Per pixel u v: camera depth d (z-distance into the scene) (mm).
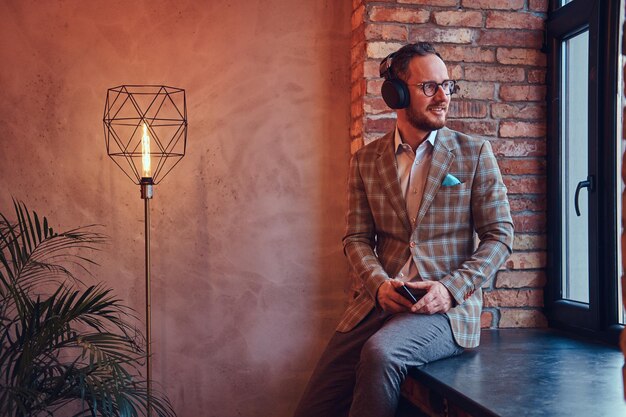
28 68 3230
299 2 3387
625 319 2748
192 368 3328
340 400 2580
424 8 3207
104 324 3283
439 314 2416
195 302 3330
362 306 2613
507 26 3258
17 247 2859
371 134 3166
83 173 3266
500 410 1844
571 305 3055
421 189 2533
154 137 3293
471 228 2539
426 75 2455
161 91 3297
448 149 2514
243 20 3350
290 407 3377
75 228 3266
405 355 2254
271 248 3371
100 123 3273
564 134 3168
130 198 3293
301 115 3385
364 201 2678
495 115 3246
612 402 1905
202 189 3332
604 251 2801
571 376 2221
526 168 3266
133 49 3281
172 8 3309
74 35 3254
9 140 3227
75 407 3270
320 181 3396
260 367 3361
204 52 3326
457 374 2254
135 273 3297
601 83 2783
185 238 3326
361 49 3209
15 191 3232
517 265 3256
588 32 2906
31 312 2760
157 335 3311
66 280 3262
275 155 3371
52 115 3246
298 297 3383
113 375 2635
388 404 2197
